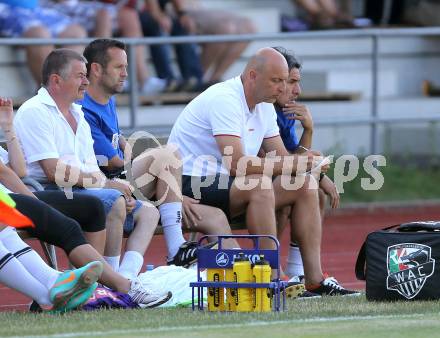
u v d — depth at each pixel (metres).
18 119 21.12
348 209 41.75
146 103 39.91
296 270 23.56
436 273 19.34
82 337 15.61
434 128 45.06
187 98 40.78
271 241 21.41
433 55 52.00
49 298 18.52
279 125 24.44
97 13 40.28
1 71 35.41
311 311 18.27
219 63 41.34
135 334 15.82
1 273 18.61
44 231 18.98
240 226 23.22
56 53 21.23
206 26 43.94
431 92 51.19
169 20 43.38
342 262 30.25
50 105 21.09
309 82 48.88
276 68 22.27
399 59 51.22
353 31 40.91
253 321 17.06
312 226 22.00
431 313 17.95
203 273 20.20
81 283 18.22
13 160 20.39
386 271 19.59
